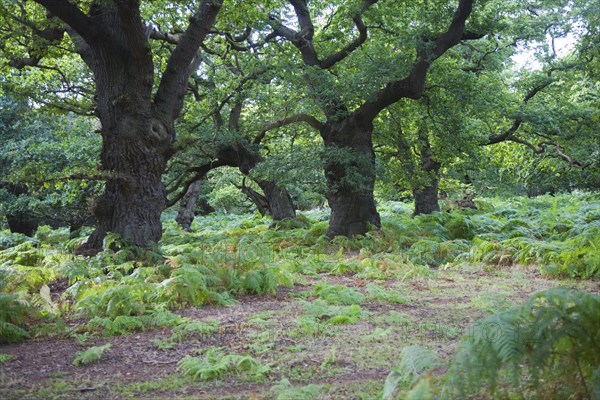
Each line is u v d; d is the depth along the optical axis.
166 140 12.62
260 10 17.88
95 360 6.15
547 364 4.07
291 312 8.22
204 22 12.70
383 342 6.56
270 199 20.52
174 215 34.78
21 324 7.51
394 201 33.03
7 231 24.75
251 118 18.97
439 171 23.81
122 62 12.09
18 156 22.33
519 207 26.56
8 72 17.25
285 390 4.75
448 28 16.17
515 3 22.97
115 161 12.15
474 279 11.04
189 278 8.70
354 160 15.49
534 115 21.09
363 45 18.09
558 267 11.09
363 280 11.07
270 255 11.12
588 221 17.94
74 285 9.16
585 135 21.58
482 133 21.86
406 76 15.66
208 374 5.46
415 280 11.02
